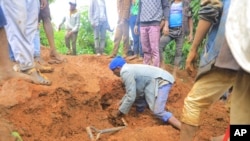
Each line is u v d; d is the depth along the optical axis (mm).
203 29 3703
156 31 7293
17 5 5156
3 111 4688
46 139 4641
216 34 3668
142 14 7391
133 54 9508
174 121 5605
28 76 5297
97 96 5832
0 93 4992
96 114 5676
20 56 5316
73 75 6090
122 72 5637
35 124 4754
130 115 6027
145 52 7598
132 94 5602
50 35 6953
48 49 8797
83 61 8828
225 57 3311
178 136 5262
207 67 3625
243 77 2859
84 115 5473
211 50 3617
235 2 2662
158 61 7395
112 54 9227
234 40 2578
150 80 5691
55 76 5992
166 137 5164
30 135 4574
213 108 6301
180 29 7465
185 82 7738
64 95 5367
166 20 7371
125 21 9234
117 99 6328
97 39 11031
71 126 5160
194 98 3854
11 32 5258
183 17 7418
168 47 9312
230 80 3613
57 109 5102
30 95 5016
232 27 2613
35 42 6523
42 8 6578
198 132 5336
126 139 5047
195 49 3854
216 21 3658
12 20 5203
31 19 5586
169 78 5738
